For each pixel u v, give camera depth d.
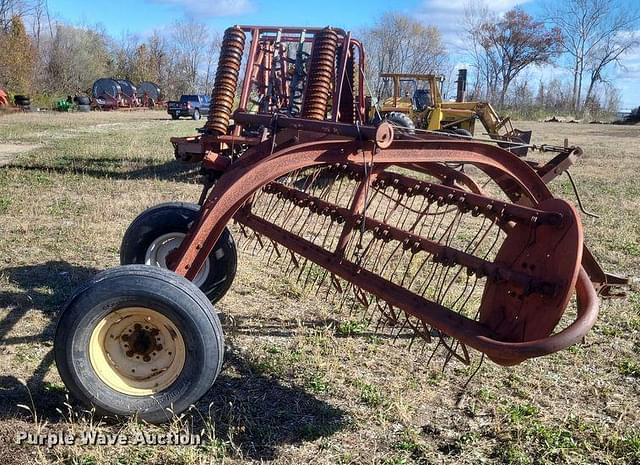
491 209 4.16
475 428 4.09
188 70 76.81
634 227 10.19
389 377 4.71
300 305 6.07
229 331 5.37
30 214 9.16
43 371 4.47
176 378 3.79
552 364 5.07
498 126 21.11
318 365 4.80
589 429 4.12
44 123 31.67
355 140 4.14
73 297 3.70
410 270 7.03
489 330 3.87
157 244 5.54
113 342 3.83
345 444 3.84
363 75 7.68
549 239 3.79
